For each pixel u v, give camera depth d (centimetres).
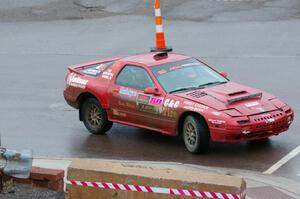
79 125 2503
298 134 2262
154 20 3838
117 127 2475
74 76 2467
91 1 4234
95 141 2320
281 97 2664
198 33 3566
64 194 1593
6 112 2672
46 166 1938
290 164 2000
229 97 2125
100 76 2392
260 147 2161
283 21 3628
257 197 1659
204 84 2248
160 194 1403
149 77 2261
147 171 1435
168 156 2128
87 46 3550
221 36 3500
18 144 2295
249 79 2909
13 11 4200
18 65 3347
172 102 2167
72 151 2216
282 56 3192
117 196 1438
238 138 2053
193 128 2117
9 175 1592
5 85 3045
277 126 2089
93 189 1452
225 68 3069
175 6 4000
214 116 2058
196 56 3247
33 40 3722
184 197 1384
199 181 1373
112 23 3856
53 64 3328
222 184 1355
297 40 3366
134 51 3397
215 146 2200
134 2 4156
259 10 3812
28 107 2731
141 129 2436
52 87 2992
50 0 4334
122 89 2311
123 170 1443
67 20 3981
